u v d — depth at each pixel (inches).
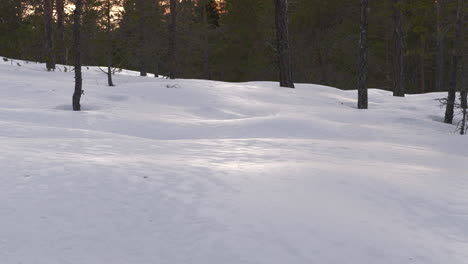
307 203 227.1
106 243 178.2
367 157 397.7
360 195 249.1
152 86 926.4
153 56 1235.2
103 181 240.8
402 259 178.4
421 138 592.7
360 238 191.9
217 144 422.6
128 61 1184.8
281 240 185.6
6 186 222.2
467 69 781.3
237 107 796.0
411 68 1984.5
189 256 171.9
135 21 1054.4
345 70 1852.9
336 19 1806.1
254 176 272.8
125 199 220.4
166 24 1219.9
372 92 1187.9
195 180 256.1
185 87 933.8
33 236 178.2
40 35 1433.3
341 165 329.4
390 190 263.6
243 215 207.9
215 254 173.3
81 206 208.1
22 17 1642.5
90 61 1187.9
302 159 349.4
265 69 1926.7
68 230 185.8
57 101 730.2
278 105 828.0
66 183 232.8
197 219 202.5
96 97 796.6
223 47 1969.7
